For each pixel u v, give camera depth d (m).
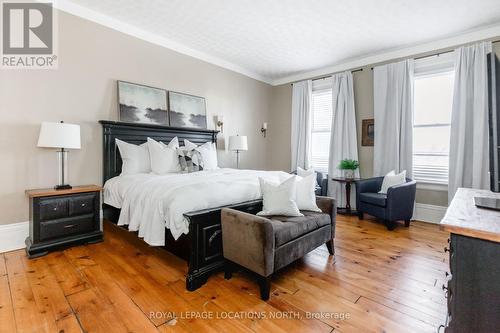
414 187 3.67
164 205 2.09
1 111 2.60
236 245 1.96
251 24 3.44
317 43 3.98
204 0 2.92
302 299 1.82
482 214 1.13
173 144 3.70
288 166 5.78
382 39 3.81
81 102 3.13
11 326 1.47
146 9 3.12
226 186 2.37
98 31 3.24
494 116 2.04
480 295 0.90
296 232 2.10
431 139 3.98
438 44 3.82
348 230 3.47
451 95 3.80
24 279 2.01
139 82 3.66
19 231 2.68
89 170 3.21
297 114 5.42
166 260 2.40
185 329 1.48
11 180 2.66
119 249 2.64
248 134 5.45
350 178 4.40
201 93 4.49
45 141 2.49
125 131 3.45
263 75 5.66
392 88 4.16
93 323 1.51
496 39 3.38
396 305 1.75
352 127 4.62
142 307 1.68
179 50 4.12
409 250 2.75
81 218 2.72
